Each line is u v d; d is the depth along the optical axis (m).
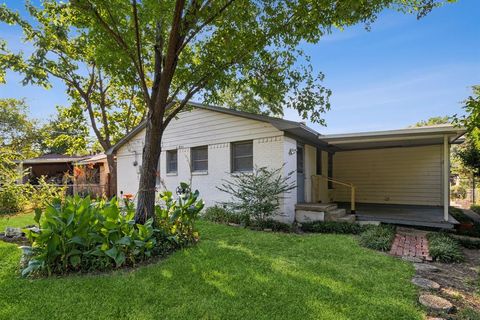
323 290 3.30
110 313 2.76
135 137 11.86
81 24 5.46
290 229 7.09
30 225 6.70
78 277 3.66
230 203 8.00
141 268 3.97
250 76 6.45
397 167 10.96
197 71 5.98
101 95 13.79
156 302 2.98
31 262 3.66
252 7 5.36
